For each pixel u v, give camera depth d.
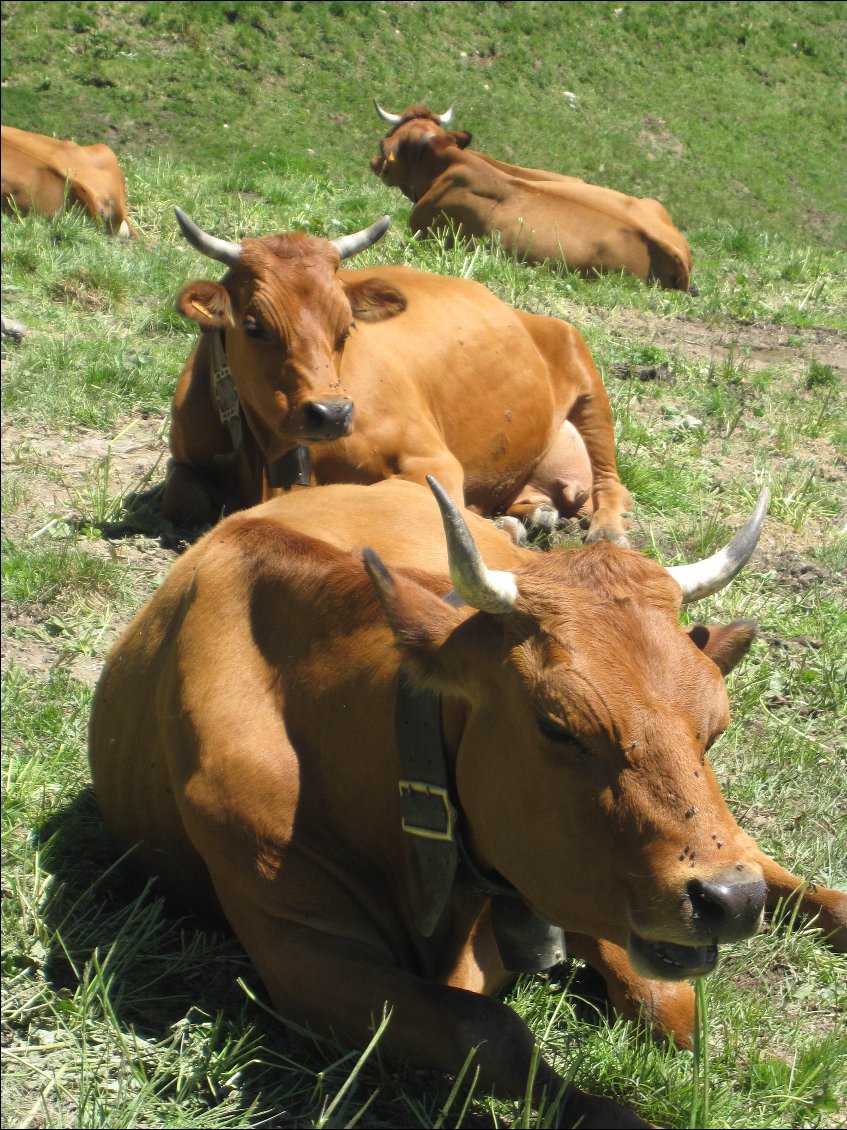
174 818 4.64
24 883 4.69
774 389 11.52
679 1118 3.96
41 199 13.64
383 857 4.21
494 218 15.16
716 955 3.41
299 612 4.36
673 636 3.56
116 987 4.25
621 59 34.31
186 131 26.16
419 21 32.50
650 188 29.22
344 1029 3.93
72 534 7.41
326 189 17.06
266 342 7.40
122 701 4.95
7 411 8.79
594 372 9.34
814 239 29.20
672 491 9.18
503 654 3.57
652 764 3.38
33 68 26.92
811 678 6.83
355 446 7.59
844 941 5.00
